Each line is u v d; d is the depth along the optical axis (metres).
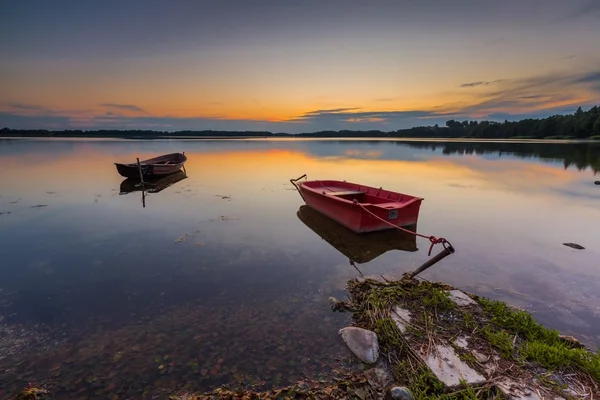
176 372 4.12
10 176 20.16
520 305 5.69
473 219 11.21
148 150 48.88
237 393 3.72
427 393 3.58
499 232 9.84
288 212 12.23
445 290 5.73
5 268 7.22
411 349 4.18
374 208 9.32
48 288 6.34
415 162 32.44
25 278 6.75
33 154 38.38
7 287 6.37
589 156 37.22
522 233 9.74
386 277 6.89
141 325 5.14
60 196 14.60
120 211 12.12
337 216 10.55
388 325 4.70
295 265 7.55
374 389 3.76
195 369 4.17
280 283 6.62
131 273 7.02
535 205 13.22
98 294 6.13
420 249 8.62
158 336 4.86
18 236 9.26
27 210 12.12
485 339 4.33
